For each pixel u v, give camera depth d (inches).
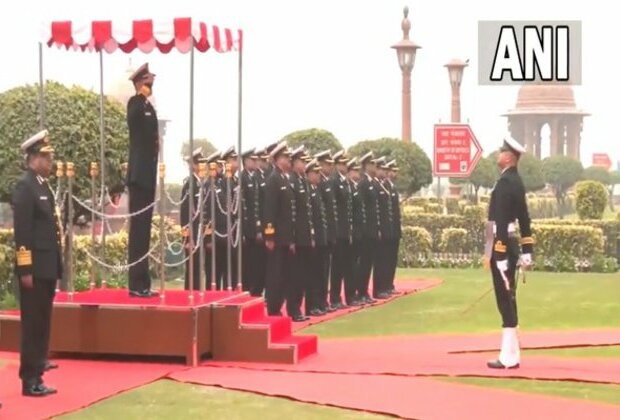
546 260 923.4
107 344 428.5
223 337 431.5
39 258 355.3
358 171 675.4
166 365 420.5
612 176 2436.0
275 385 372.5
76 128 577.6
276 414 327.3
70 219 449.4
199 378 388.5
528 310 616.1
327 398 348.5
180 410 333.7
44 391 357.4
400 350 469.1
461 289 751.7
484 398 348.5
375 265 698.2
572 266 913.5
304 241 569.3
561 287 746.2
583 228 919.0
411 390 362.6
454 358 442.3
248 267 600.1
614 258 935.7
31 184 357.7
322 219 593.0
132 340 426.3
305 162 586.9
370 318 592.7
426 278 842.2
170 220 834.8
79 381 384.5
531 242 415.5
